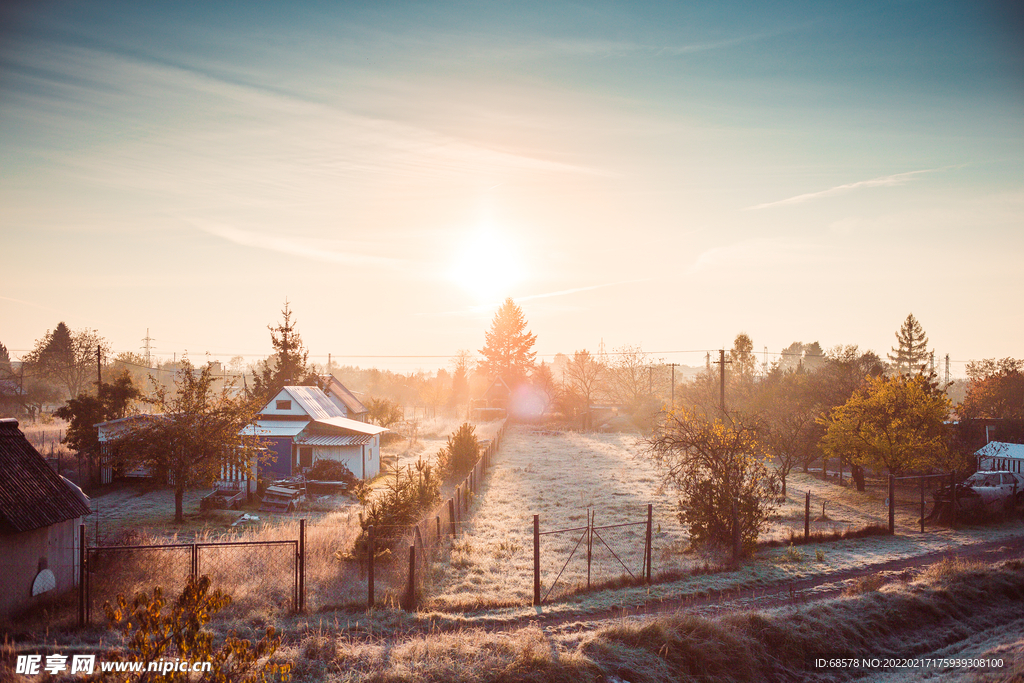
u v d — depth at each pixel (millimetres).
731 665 12852
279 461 38844
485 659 11672
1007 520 29547
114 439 30250
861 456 35344
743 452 21734
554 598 16234
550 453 54281
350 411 61031
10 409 85375
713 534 21062
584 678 11438
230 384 30594
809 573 19250
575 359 93188
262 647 7250
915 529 27453
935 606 16422
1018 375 62500
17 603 14227
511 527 25562
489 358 125688
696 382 71250
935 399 34656
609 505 30391
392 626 13844
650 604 15969
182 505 30719
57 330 107938
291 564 17484
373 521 18797
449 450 40344
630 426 77938
